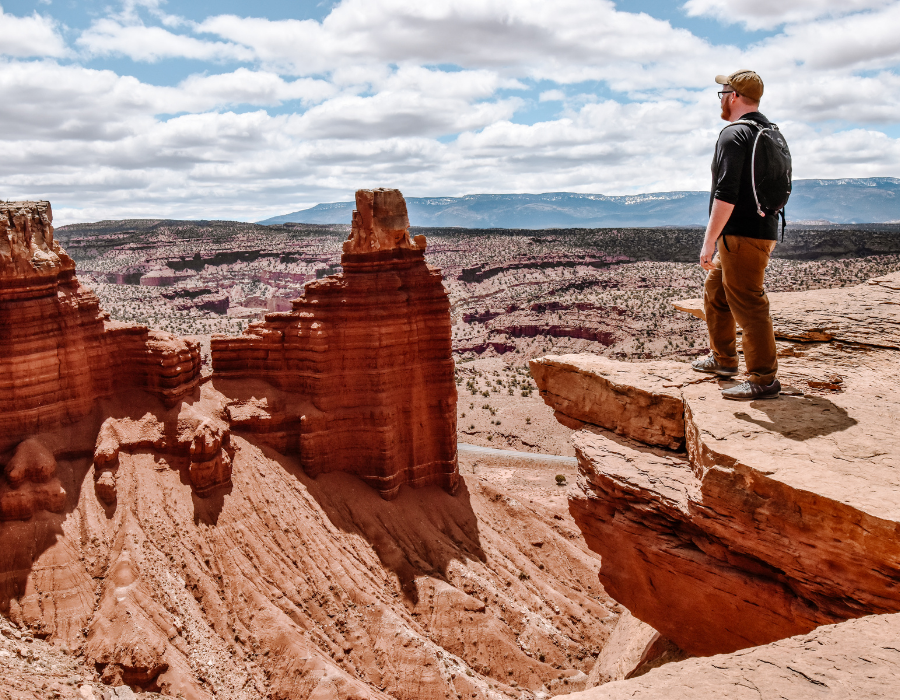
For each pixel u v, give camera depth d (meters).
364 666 29.03
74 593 26.55
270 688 26.47
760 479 7.89
